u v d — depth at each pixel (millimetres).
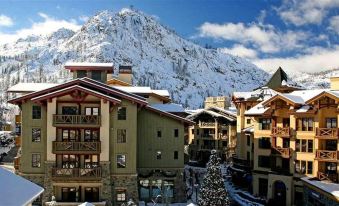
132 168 46594
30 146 46281
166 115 50312
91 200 45812
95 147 45094
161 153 50406
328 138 45531
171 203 49625
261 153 54438
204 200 38938
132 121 46781
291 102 49219
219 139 91375
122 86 59781
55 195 45500
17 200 17406
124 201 46406
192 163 87500
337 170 45156
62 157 45906
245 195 55594
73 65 52500
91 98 45938
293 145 49938
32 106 46438
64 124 44906
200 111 93062
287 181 49938
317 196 43250
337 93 46281
